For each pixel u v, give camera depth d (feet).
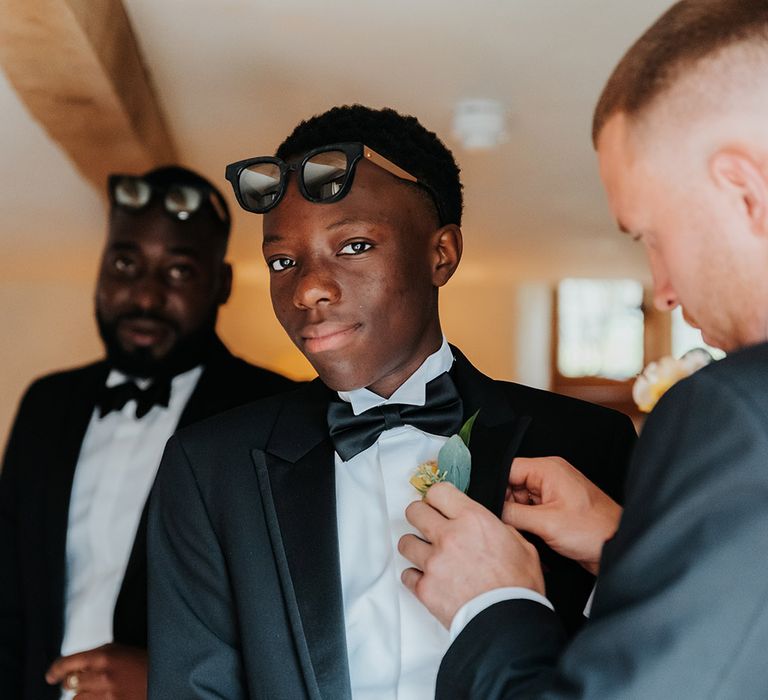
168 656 4.14
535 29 7.26
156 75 8.38
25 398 7.11
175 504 4.32
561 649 2.97
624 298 22.75
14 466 6.86
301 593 3.92
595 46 7.59
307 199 3.87
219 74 8.32
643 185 2.77
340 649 3.83
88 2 6.28
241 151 10.74
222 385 6.93
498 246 16.98
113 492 6.69
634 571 2.48
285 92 8.77
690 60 2.66
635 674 2.37
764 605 2.31
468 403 4.37
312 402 4.48
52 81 7.22
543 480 3.74
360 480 4.28
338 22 7.16
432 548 3.40
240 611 4.01
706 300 2.73
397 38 7.47
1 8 5.90
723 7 2.67
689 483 2.42
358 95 8.86
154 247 7.03
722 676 2.33
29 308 20.89
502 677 2.88
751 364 2.48
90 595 6.44
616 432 4.41
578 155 10.94
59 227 15.17
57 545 6.52
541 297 22.47
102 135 8.69
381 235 3.92
